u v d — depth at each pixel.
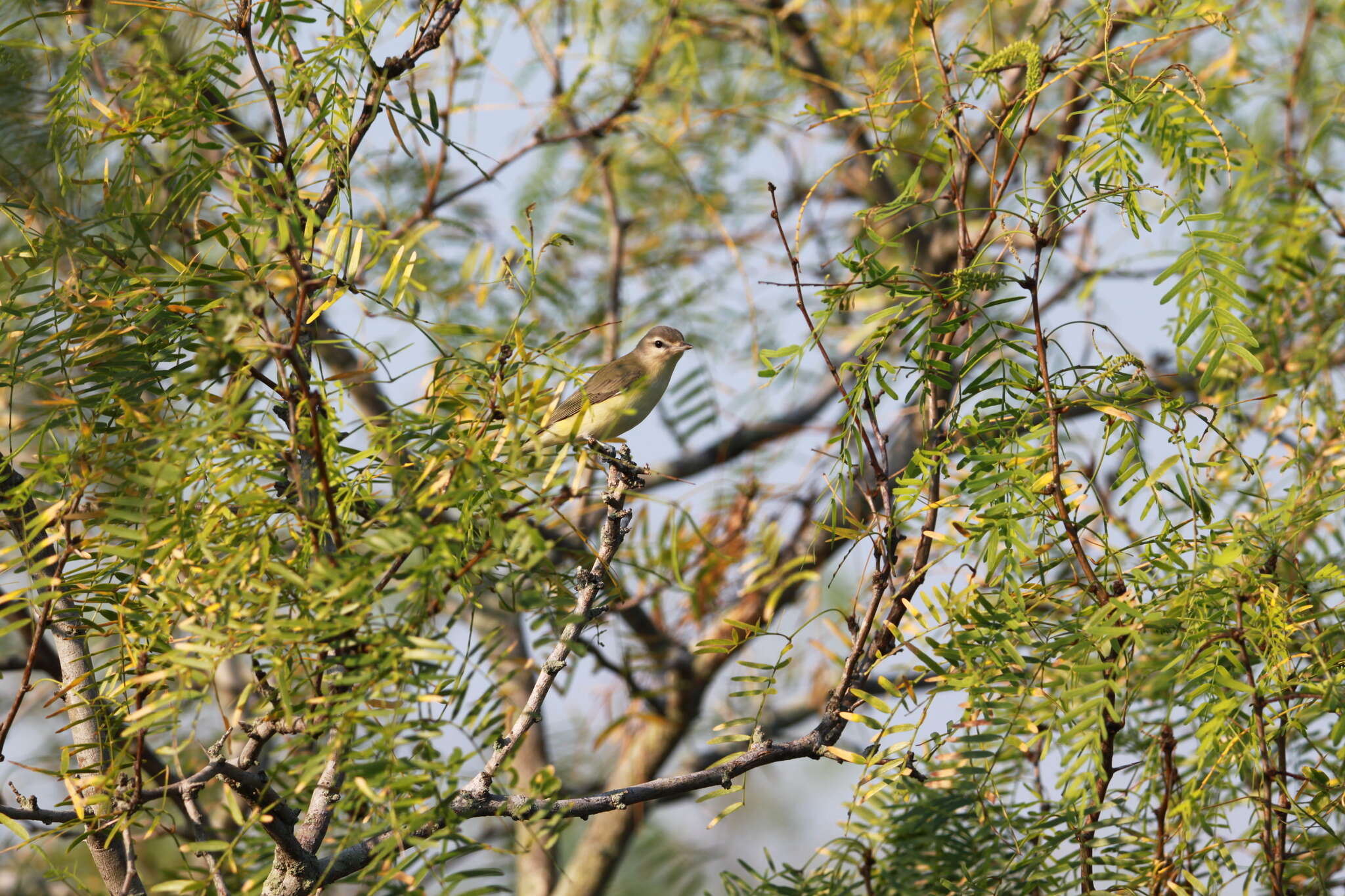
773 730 14.59
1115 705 5.85
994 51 7.60
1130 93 6.48
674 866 14.23
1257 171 9.73
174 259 6.00
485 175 6.63
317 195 6.74
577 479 5.16
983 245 7.21
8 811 5.54
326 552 5.10
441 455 5.10
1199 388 5.76
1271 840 5.94
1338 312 9.33
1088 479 6.17
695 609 12.23
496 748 6.09
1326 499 6.09
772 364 6.63
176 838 5.80
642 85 13.84
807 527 12.55
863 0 14.64
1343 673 5.86
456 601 6.06
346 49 6.07
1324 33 11.23
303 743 4.71
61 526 5.55
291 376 5.18
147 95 6.26
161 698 5.20
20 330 6.12
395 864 4.80
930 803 6.42
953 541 6.42
